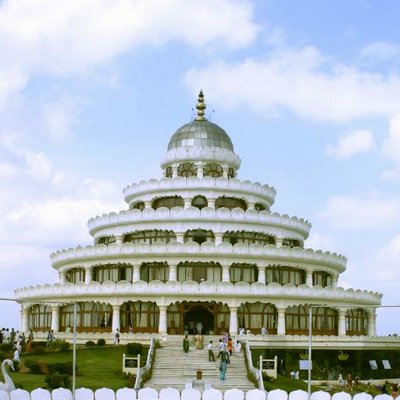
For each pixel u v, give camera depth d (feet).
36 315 382.22
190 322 351.46
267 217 374.43
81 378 247.91
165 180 390.01
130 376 250.16
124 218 378.12
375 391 291.17
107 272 371.15
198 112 435.12
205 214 366.22
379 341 333.21
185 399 205.05
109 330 347.97
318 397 212.02
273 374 272.10
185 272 354.74
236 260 352.69
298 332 349.61
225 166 408.67
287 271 367.25
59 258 392.27
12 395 191.52
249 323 343.05
